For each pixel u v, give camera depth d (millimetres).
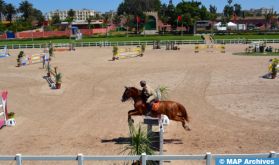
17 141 14320
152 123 12523
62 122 17141
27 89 26266
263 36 83625
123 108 19750
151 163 9984
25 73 34562
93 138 14461
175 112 13266
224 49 51781
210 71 32625
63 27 137750
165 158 8297
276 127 15344
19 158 8492
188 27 109562
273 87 24422
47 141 14219
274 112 17828
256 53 48312
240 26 140000
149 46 64750
